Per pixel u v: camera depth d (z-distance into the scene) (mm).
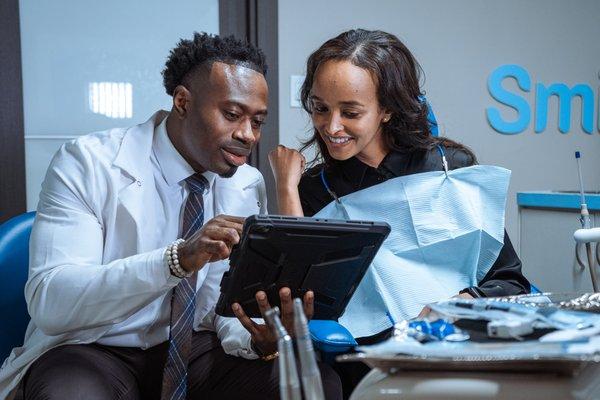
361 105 1476
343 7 2980
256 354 1415
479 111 3221
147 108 2818
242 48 1419
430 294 1501
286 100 2932
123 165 1420
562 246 2256
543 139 3332
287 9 2912
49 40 2686
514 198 3303
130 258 1275
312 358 727
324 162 1709
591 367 820
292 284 1188
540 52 3297
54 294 1288
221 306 1224
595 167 3393
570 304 933
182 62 1430
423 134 1646
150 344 1458
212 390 1486
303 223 1077
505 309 868
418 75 1705
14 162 2668
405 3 3068
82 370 1284
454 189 1545
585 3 3348
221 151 1404
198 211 1475
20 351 1451
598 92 3408
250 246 1093
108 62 2762
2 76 2635
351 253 1161
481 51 3203
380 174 1644
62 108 2717
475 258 1542
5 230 1555
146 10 2791
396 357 758
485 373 785
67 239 1356
